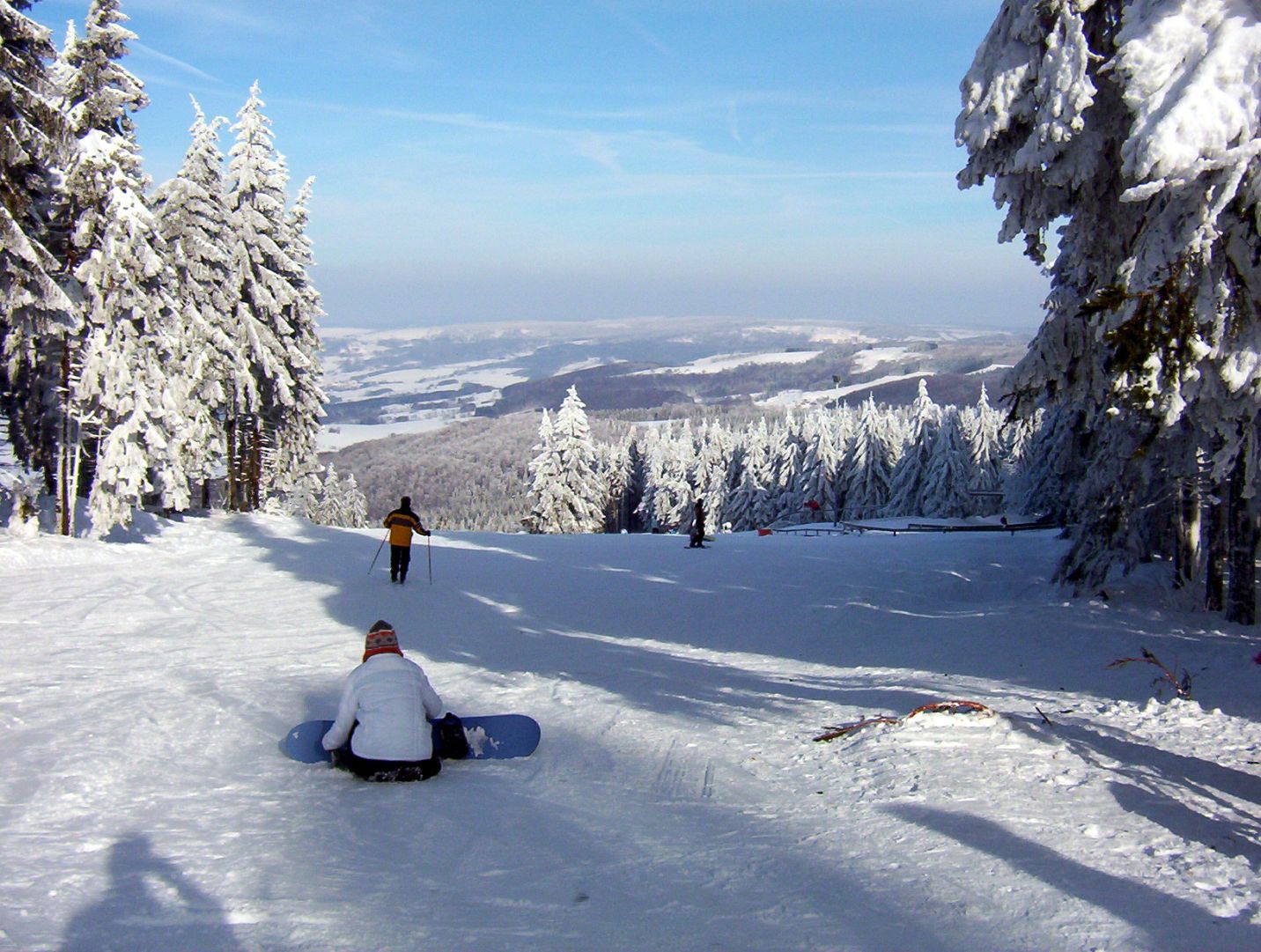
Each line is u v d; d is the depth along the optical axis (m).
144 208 22.94
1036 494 34.88
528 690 10.06
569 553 27.95
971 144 10.83
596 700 9.44
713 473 84.69
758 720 8.53
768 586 21.61
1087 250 11.10
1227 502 14.14
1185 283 7.18
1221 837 5.00
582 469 61.72
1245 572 13.87
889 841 5.04
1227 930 3.80
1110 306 7.48
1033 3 10.24
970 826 5.19
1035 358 13.11
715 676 11.49
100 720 7.79
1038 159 10.10
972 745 6.91
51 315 20.44
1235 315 7.59
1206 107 7.04
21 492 24.59
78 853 4.66
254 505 38.66
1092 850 4.79
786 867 4.71
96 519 22.44
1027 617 15.09
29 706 8.35
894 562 25.16
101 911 3.92
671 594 20.58
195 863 4.58
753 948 3.72
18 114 19.59
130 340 22.64
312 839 5.04
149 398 23.08
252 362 33.75
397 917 3.98
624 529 98.94
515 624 16.56
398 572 20.88
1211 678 10.14
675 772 6.76
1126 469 16.05
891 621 16.55
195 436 30.48
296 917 3.94
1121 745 6.90
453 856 4.87
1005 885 4.34
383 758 6.32
